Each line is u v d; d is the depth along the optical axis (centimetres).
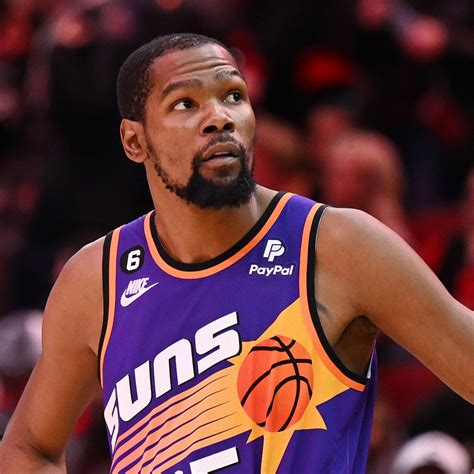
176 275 1159
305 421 1103
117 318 1177
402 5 2920
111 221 2755
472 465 1872
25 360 2252
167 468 1124
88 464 2123
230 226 1146
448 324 1109
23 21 3231
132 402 1155
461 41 2847
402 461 1827
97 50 2712
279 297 1125
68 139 2756
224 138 1114
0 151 3148
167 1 2688
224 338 1124
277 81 2928
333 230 1136
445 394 2009
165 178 1145
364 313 1129
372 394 1151
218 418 1113
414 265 1120
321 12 2897
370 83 2881
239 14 2966
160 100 1138
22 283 2784
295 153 2586
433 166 2850
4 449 1265
